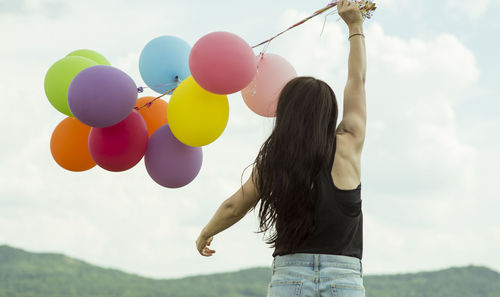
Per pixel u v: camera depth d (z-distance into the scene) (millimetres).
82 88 2859
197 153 3320
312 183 1999
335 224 1979
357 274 1979
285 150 2025
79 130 3367
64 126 3391
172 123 3057
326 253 1969
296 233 1975
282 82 3018
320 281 1945
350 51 2297
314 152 2010
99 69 2920
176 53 3391
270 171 2037
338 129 2137
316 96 2082
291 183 1993
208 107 2979
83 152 3391
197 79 2820
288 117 2061
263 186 2057
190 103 2980
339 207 1985
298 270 1967
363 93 2207
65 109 3182
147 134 3256
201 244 2264
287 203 1993
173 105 3037
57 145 3383
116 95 2881
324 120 2059
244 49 2768
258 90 3021
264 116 3090
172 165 3234
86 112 2873
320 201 1983
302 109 2061
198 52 2760
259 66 3031
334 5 2486
